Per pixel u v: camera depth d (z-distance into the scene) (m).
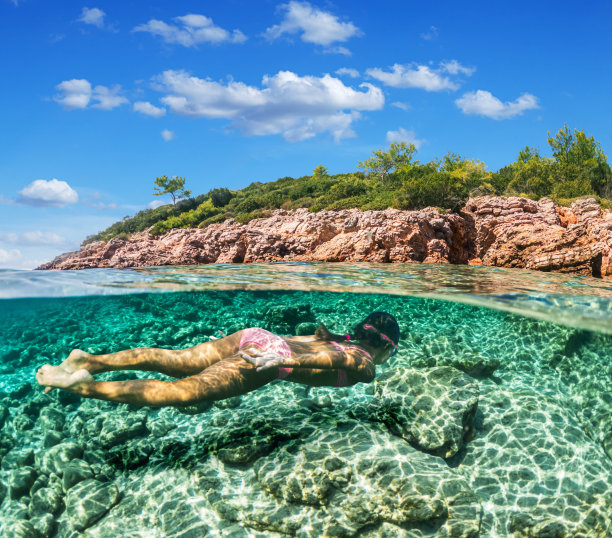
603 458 4.93
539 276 12.55
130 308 10.22
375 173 49.69
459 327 9.30
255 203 44.41
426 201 25.58
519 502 4.42
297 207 39.56
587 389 6.36
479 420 5.63
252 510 4.21
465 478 4.50
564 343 7.73
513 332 8.59
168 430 5.79
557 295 8.16
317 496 4.18
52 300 8.84
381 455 4.56
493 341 8.41
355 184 37.12
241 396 6.52
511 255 17.44
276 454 4.69
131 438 5.65
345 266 16.89
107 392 3.69
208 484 4.57
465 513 4.08
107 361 4.09
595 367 6.95
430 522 4.03
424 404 5.14
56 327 9.91
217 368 4.26
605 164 31.23
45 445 5.65
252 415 5.76
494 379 6.99
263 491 4.41
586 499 4.33
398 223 20.88
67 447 5.32
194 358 4.57
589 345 7.61
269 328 9.20
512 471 4.80
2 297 7.93
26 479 4.89
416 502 4.01
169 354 4.48
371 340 5.02
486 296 8.09
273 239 26.23
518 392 6.24
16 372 8.18
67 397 6.89
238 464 4.80
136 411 6.20
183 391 3.95
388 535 3.98
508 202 21.23
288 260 24.69
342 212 26.05
